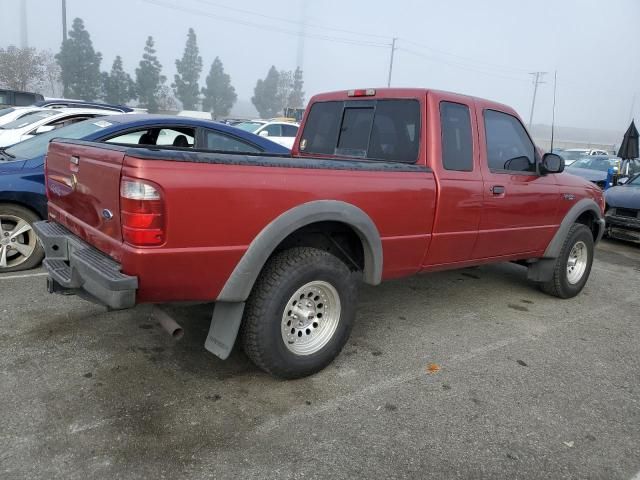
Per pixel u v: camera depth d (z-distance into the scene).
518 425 3.11
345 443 2.82
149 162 2.62
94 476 2.45
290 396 3.28
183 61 79.62
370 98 4.51
